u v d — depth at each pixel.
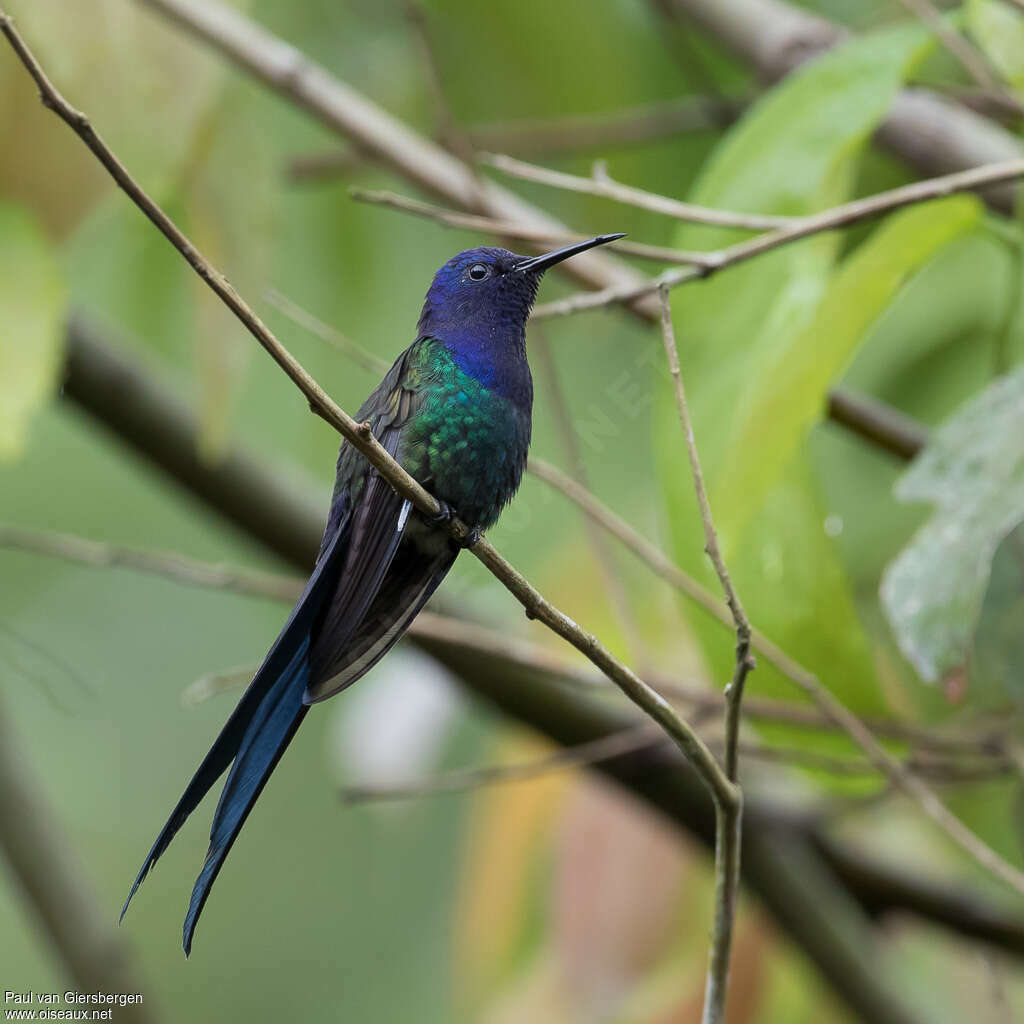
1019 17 6.50
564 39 9.32
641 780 8.20
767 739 7.62
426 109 9.55
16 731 10.03
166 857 11.45
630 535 6.57
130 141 7.35
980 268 8.47
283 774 11.67
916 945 9.24
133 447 8.04
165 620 11.25
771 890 8.37
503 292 6.62
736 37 8.84
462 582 8.43
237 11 8.05
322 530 8.12
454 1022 8.88
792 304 6.70
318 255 9.21
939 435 6.05
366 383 9.10
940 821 6.29
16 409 6.79
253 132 7.58
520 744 9.05
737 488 6.45
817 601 7.12
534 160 9.64
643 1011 8.35
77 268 8.95
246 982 10.90
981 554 5.71
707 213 6.15
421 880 10.75
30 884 8.90
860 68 6.87
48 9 7.21
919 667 5.67
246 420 9.04
